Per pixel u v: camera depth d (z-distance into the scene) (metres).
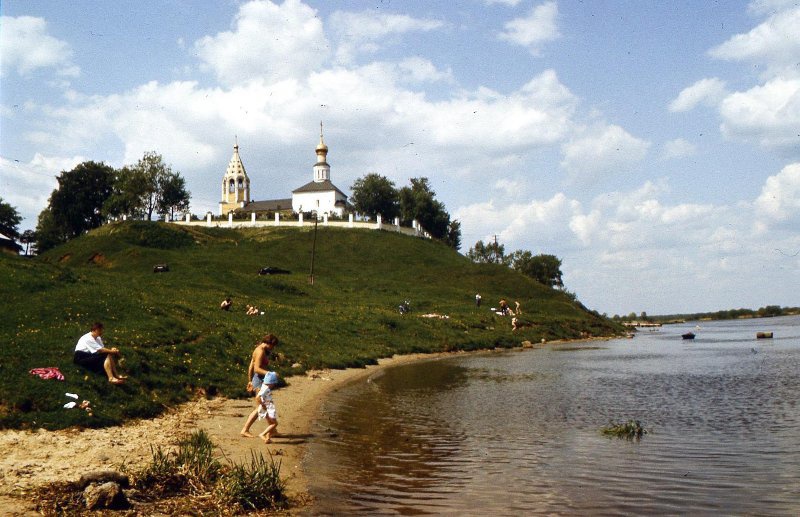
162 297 43.31
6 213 134.00
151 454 14.44
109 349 20.14
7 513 9.84
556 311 94.06
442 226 170.75
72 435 15.57
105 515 10.09
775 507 11.54
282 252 120.12
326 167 173.25
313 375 31.97
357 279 98.81
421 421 21.05
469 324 67.38
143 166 142.50
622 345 68.38
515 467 14.69
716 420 20.94
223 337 32.28
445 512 11.30
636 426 18.94
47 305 28.41
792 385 30.17
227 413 20.66
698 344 70.19
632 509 11.45
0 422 15.54
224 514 10.90
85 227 143.62
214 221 142.75
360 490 12.76
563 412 22.94
